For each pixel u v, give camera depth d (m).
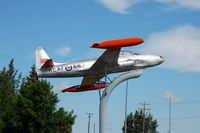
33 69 68.00
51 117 42.12
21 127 41.78
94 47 32.47
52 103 42.69
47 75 39.25
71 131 56.59
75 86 42.12
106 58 36.97
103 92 31.97
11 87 65.75
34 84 42.88
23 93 42.97
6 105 45.75
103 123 31.39
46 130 41.84
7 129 42.50
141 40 32.94
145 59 40.44
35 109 41.88
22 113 41.84
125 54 40.12
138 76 32.19
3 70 68.25
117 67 39.09
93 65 38.09
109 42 32.50
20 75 69.19
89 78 40.50
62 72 39.16
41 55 43.09
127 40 32.94
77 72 39.28
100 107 31.77
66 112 43.47
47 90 42.78
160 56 41.19
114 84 32.09
